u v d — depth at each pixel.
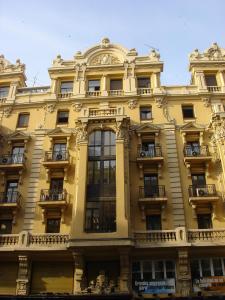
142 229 27.84
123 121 31.38
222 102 34.81
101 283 23.95
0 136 33.66
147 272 25.62
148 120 34.03
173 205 28.86
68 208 29.19
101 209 27.11
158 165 30.86
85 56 38.72
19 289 25.22
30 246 25.95
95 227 26.22
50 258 26.33
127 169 29.31
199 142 32.56
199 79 36.28
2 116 35.53
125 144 30.48
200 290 24.83
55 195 29.52
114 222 26.38
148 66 37.28
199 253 25.84
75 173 30.44
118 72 37.19
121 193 27.33
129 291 23.91
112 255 25.50
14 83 37.88
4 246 26.19
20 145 33.66
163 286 24.91
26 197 30.19
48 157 31.86
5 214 29.52
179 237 25.83
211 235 26.20
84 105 35.28
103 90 36.06
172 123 33.59
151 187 30.09
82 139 30.70
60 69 37.75
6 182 31.41
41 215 29.06
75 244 24.95
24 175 31.44
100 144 30.59
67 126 34.16
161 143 32.53
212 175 30.22
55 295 22.41
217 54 38.28
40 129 34.19
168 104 34.94
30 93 36.94
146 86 36.72
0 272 26.34
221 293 24.52
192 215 28.41
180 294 24.34
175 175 30.44
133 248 25.23
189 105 34.91
